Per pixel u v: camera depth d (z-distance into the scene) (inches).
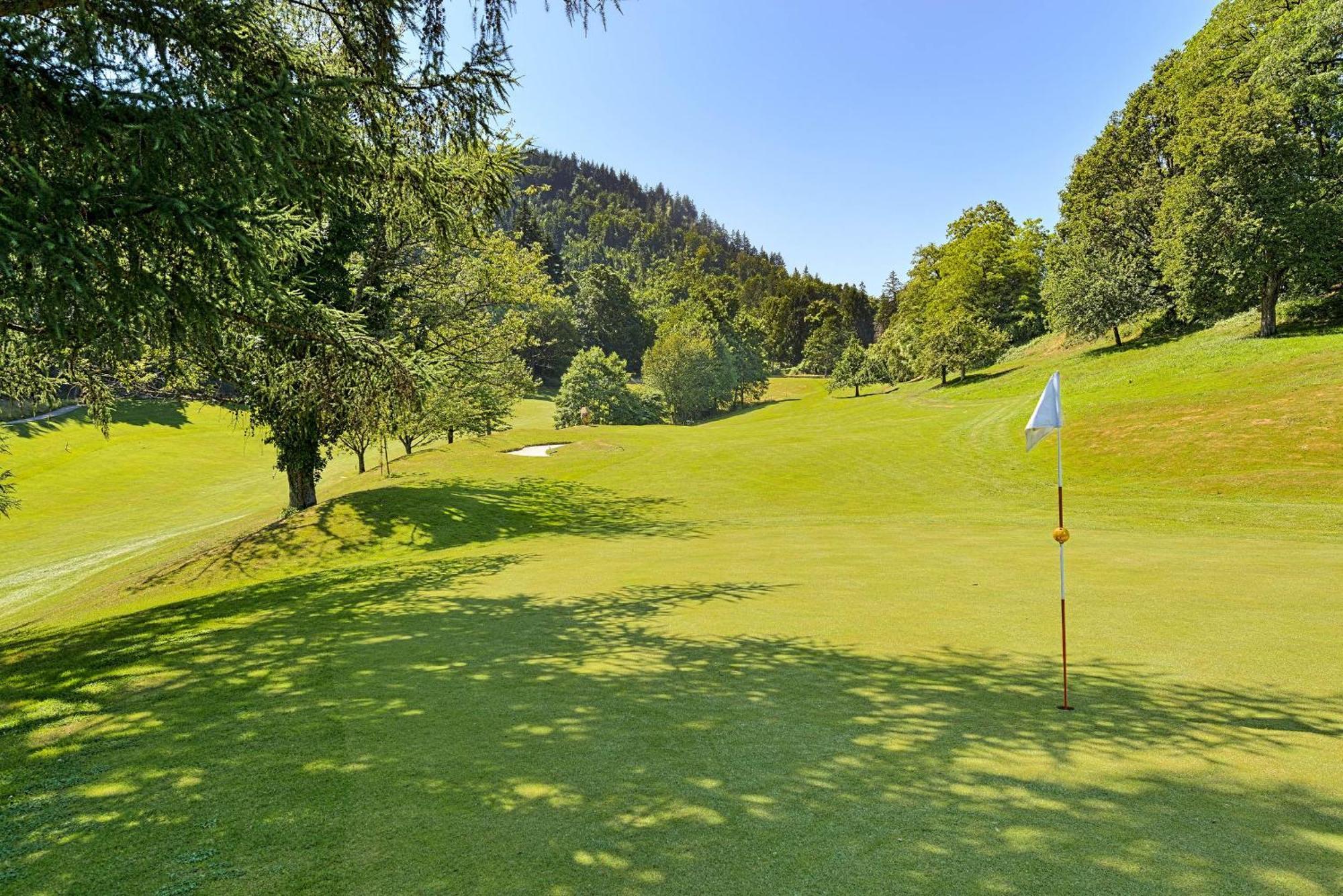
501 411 1561.3
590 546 622.5
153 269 255.4
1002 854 124.4
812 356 4633.4
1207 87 1699.1
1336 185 1357.0
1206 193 1419.8
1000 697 212.7
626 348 4338.1
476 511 863.1
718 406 3634.4
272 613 397.1
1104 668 237.5
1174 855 123.6
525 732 192.1
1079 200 2102.6
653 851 128.2
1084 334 1974.7
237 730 204.8
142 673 278.7
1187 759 166.4
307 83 286.7
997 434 1234.6
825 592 369.7
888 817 139.6
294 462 912.3
